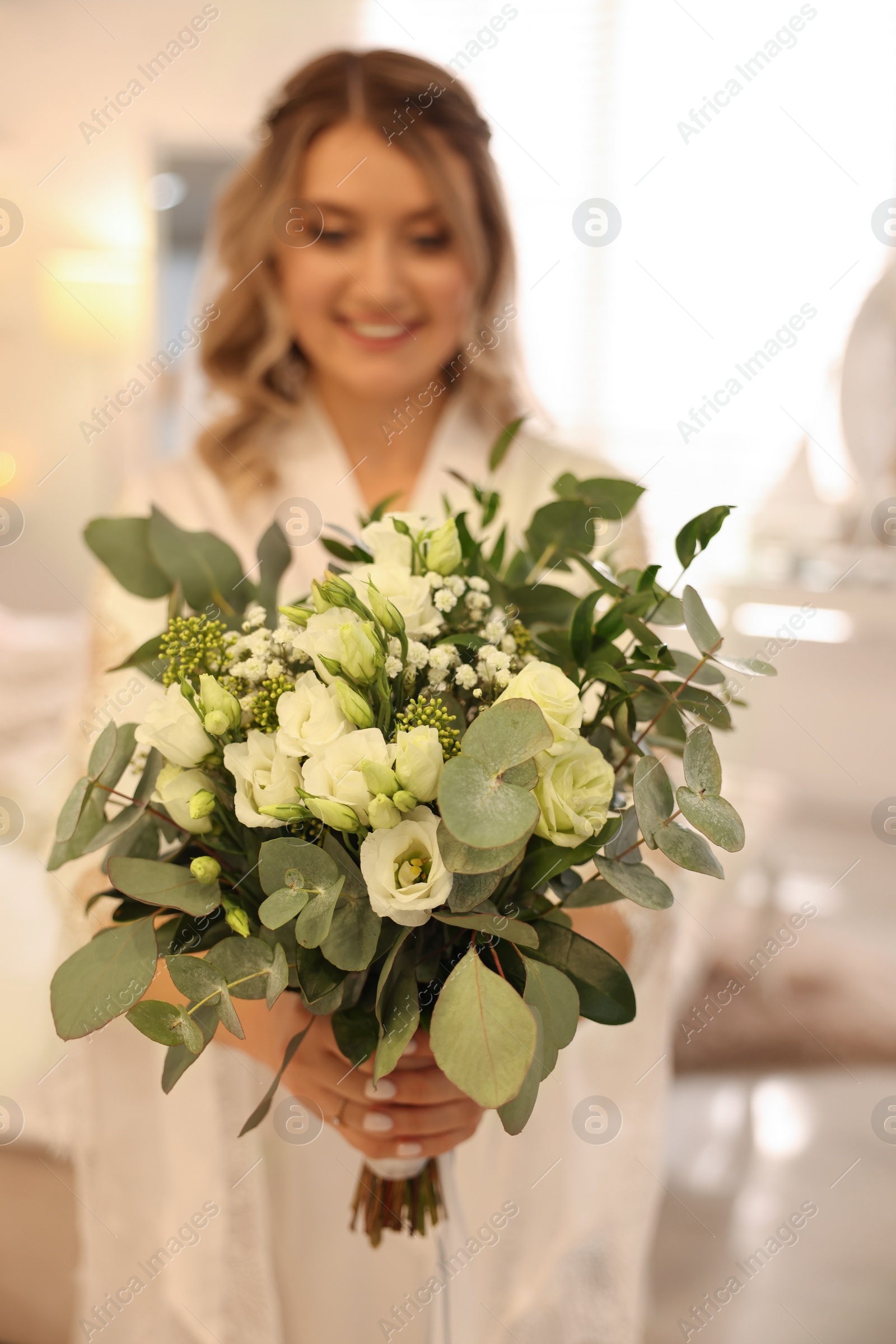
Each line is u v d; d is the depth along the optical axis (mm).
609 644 608
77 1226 1211
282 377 1121
